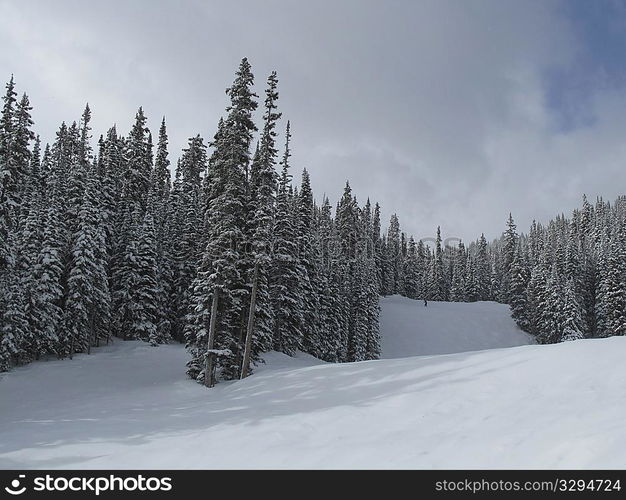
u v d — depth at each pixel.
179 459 11.18
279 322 42.56
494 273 110.56
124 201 53.88
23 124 36.06
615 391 11.53
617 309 60.28
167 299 48.31
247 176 28.66
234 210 27.61
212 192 28.28
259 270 29.22
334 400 15.79
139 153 60.91
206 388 25.53
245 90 27.31
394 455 9.75
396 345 72.06
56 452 12.35
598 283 70.81
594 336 73.06
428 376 16.25
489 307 90.12
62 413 21.02
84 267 37.62
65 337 36.81
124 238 47.28
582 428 9.38
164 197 63.72
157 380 31.30
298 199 50.12
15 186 32.84
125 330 45.91
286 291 42.50
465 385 14.35
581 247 93.25
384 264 98.81
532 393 12.60
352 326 57.25
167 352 41.59
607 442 8.27
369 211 94.88
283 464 10.09
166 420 16.84
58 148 60.50
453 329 78.00
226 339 27.92
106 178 49.72
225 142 27.31
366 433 11.78
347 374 19.28
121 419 17.80
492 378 14.45
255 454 11.03
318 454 10.48
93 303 38.66
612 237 84.06
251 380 23.66
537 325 71.06
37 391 28.41
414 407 13.28
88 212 39.09
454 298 112.06
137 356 39.34
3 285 32.25
